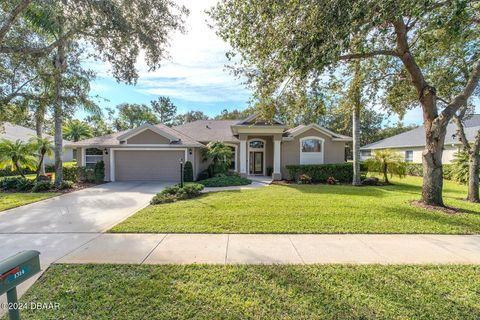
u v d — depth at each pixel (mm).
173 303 3311
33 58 9914
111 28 8602
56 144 13805
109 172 17219
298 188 14125
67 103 11617
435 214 7832
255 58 7488
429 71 11367
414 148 25328
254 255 4820
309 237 5855
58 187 13562
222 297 3428
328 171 17625
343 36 4914
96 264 4418
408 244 5434
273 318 3025
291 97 8625
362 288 3656
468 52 9820
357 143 15414
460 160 15555
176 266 4336
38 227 6773
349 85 11938
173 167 17531
